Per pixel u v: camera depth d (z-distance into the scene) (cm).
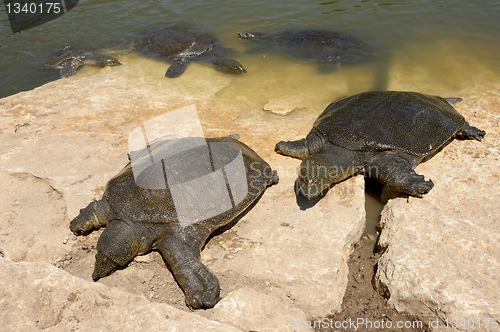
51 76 242
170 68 237
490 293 131
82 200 157
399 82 220
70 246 149
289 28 276
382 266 143
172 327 125
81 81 228
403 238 145
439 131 167
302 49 251
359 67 233
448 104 184
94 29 294
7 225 154
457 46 246
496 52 239
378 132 163
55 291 131
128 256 141
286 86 220
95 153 175
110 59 245
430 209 151
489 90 208
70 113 199
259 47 258
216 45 261
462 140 176
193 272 137
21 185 165
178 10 319
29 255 147
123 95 214
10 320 126
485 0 300
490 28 260
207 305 133
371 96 178
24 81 238
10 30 296
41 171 167
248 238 148
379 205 167
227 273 142
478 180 158
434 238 143
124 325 125
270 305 135
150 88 221
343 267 144
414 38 255
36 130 189
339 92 214
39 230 152
